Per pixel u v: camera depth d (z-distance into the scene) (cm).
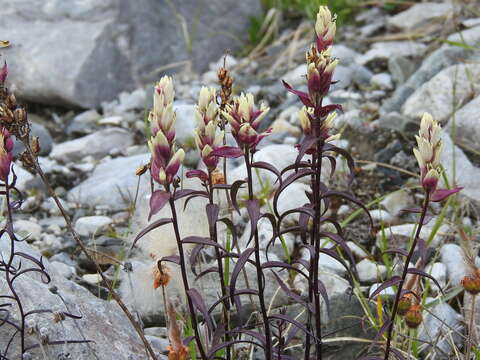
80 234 77
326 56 36
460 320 57
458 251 65
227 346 45
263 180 79
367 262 66
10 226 39
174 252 50
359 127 89
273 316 41
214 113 38
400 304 42
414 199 79
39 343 43
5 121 38
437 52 99
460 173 78
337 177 81
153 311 57
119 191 81
